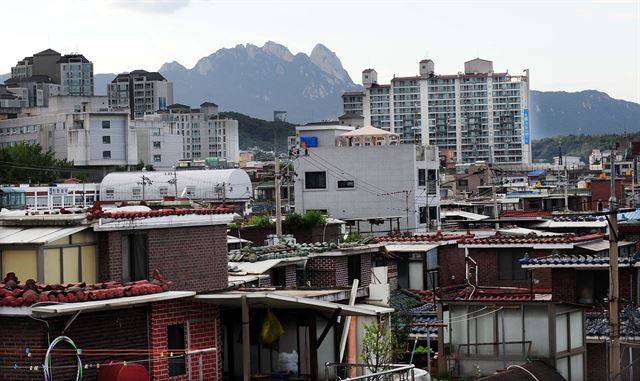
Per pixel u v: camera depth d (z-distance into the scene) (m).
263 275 44.88
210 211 37.84
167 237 36.25
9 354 24.72
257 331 29.95
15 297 24.50
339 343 31.42
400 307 46.53
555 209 134.00
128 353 26.20
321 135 174.62
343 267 52.69
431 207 129.75
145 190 142.25
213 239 38.03
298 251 51.72
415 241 62.38
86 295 25.25
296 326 30.20
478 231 85.81
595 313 46.75
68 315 24.73
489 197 155.00
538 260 48.84
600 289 48.19
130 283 28.55
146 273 35.41
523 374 39.38
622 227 57.47
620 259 48.09
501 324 42.28
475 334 42.56
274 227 77.50
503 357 41.91
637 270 48.47
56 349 24.67
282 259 48.69
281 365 30.11
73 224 33.88
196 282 37.22
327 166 129.50
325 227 77.50
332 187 129.38
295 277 49.97
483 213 139.25
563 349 42.09
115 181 142.50
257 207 144.25
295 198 130.88
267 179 181.88
